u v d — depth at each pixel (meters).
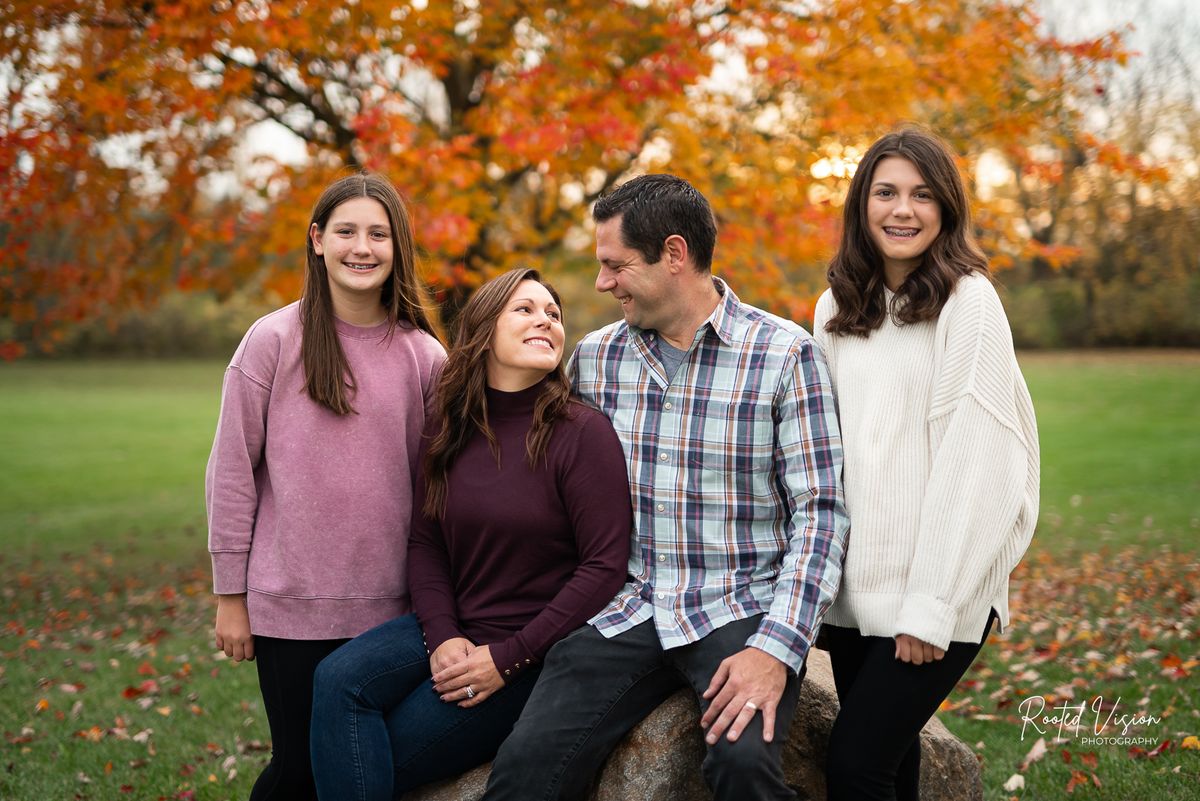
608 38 6.22
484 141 7.04
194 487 12.70
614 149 6.24
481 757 2.42
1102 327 28.53
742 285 6.38
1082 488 10.87
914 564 2.13
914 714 2.14
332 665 2.37
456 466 2.52
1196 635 5.10
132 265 7.49
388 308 2.71
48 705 4.84
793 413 2.34
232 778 3.78
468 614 2.49
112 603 7.23
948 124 6.34
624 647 2.32
